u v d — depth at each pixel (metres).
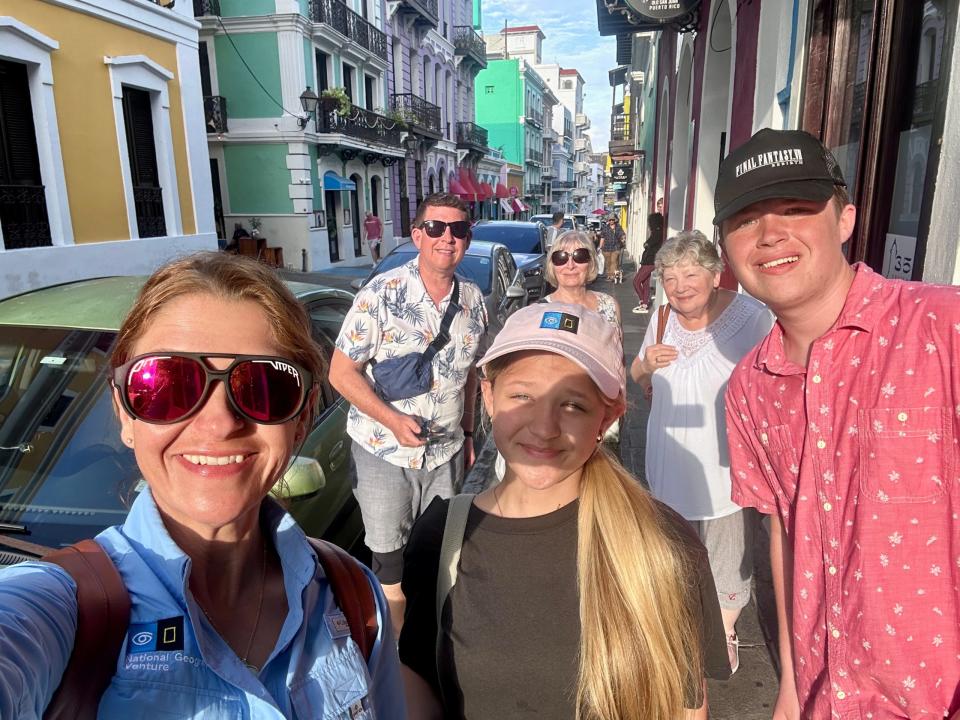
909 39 2.49
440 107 30.53
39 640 0.72
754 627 2.79
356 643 1.06
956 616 1.18
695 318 2.49
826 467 1.32
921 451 1.17
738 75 5.18
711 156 7.00
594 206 107.50
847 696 1.32
